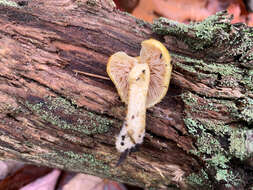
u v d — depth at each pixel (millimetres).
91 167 309
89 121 294
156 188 316
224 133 286
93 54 302
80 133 295
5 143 297
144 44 289
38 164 327
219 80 294
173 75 299
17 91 291
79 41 301
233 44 296
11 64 292
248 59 293
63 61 298
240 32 296
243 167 281
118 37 305
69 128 294
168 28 302
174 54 304
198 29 297
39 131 295
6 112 290
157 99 293
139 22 312
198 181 294
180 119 295
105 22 307
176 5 406
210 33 295
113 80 291
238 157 280
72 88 295
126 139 293
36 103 291
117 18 310
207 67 296
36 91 292
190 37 300
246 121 283
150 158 299
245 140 280
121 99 297
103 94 297
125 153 294
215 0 408
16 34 296
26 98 291
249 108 284
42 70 294
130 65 297
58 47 300
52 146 299
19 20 299
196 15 407
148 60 298
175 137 294
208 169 286
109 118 295
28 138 295
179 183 302
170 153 295
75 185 366
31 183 366
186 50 305
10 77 291
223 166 281
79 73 299
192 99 294
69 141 297
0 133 293
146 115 297
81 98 295
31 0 308
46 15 302
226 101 290
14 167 370
